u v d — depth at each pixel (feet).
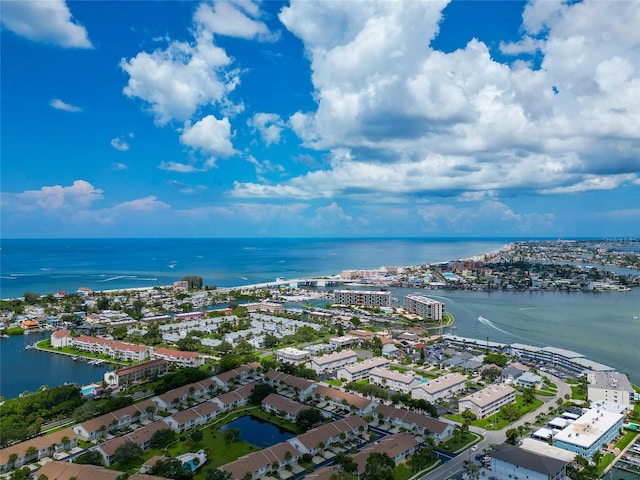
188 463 539.29
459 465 570.05
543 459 531.09
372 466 523.70
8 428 613.93
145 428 630.33
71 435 618.85
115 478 503.20
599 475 544.62
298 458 576.20
